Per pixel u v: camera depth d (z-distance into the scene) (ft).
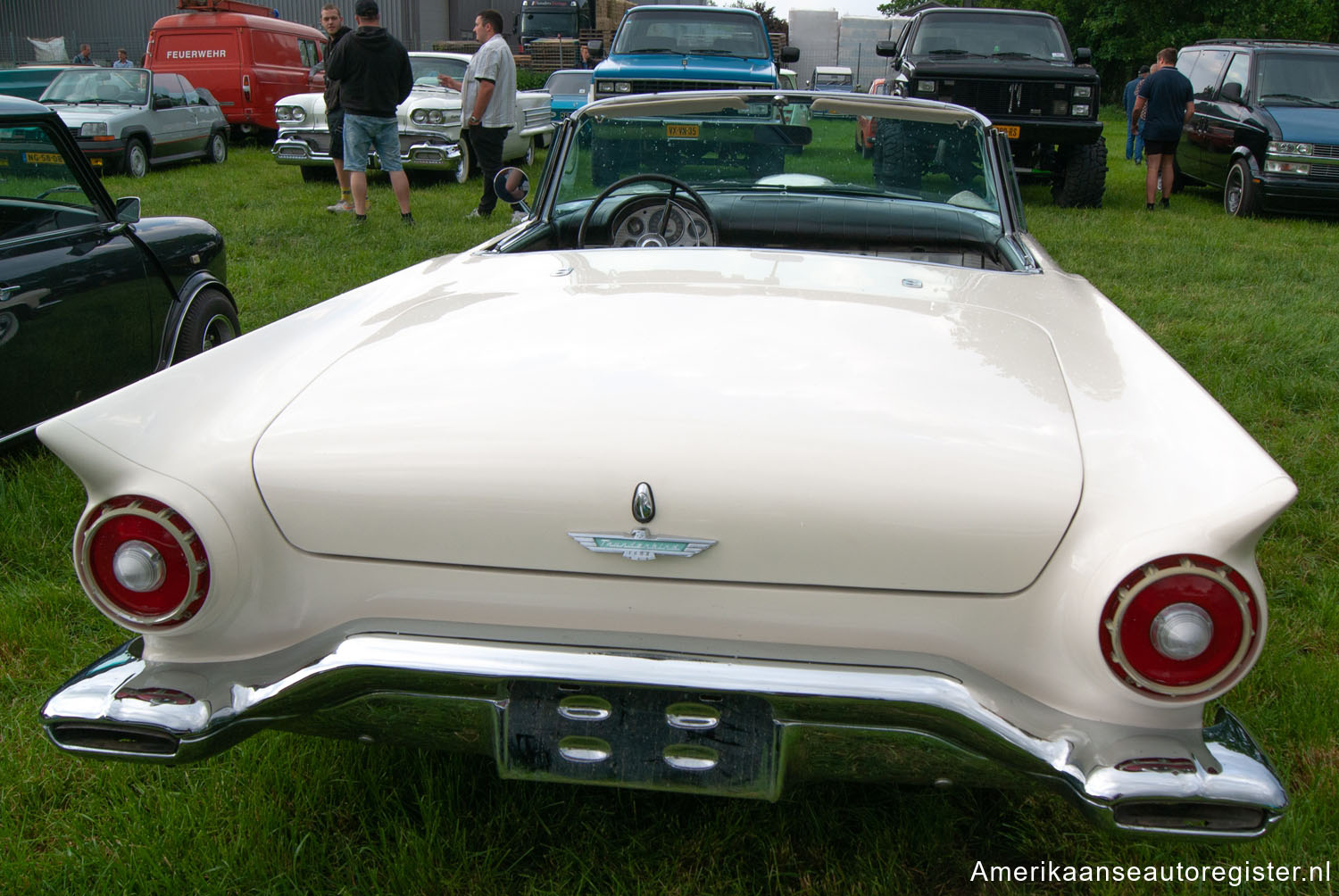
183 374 5.43
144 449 4.82
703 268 7.22
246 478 4.84
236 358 5.77
